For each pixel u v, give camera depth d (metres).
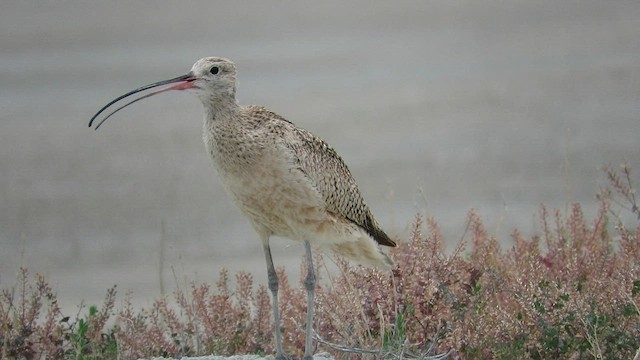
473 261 10.38
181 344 9.90
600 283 9.40
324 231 9.80
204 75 9.59
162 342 9.84
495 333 9.11
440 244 10.16
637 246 10.26
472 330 9.22
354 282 9.77
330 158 9.96
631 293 9.09
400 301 9.48
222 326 10.02
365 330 9.27
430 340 9.24
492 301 9.67
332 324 9.73
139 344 9.78
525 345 8.98
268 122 9.65
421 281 9.49
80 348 9.28
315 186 9.62
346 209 10.01
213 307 10.18
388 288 9.61
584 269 10.05
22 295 10.16
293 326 10.00
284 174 9.48
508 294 9.84
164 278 15.11
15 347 9.62
